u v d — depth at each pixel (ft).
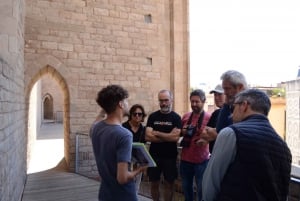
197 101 13.74
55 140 56.65
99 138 7.54
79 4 31.60
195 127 13.74
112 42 33.22
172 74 37.17
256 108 6.32
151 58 35.76
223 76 9.11
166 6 37.32
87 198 19.10
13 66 15.53
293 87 73.36
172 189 14.75
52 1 30.35
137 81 34.65
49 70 31.09
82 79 31.48
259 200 5.68
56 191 20.94
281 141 6.02
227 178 5.92
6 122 12.25
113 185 7.32
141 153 7.93
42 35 29.78
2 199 10.95
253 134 5.86
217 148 6.06
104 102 7.55
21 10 22.54
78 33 31.45
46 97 102.99
